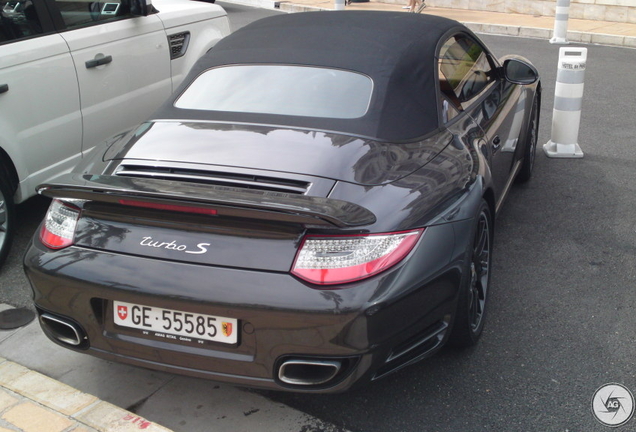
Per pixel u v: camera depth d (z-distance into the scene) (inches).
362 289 97.0
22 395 114.2
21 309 147.9
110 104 195.8
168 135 124.4
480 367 127.1
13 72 167.0
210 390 121.5
